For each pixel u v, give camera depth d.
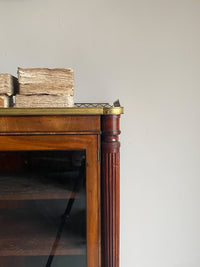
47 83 0.60
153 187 0.96
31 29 0.89
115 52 0.91
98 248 0.62
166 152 0.95
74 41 0.90
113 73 0.92
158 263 0.99
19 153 0.59
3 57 0.89
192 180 0.97
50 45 0.90
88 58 0.91
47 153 0.59
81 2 0.89
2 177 0.60
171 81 0.93
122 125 0.94
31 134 0.58
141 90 0.93
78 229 0.62
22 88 0.59
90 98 0.92
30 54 0.89
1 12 0.88
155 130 0.94
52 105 0.60
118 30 0.91
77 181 0.61
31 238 0.62
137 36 0.91
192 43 0.92
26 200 0.62
